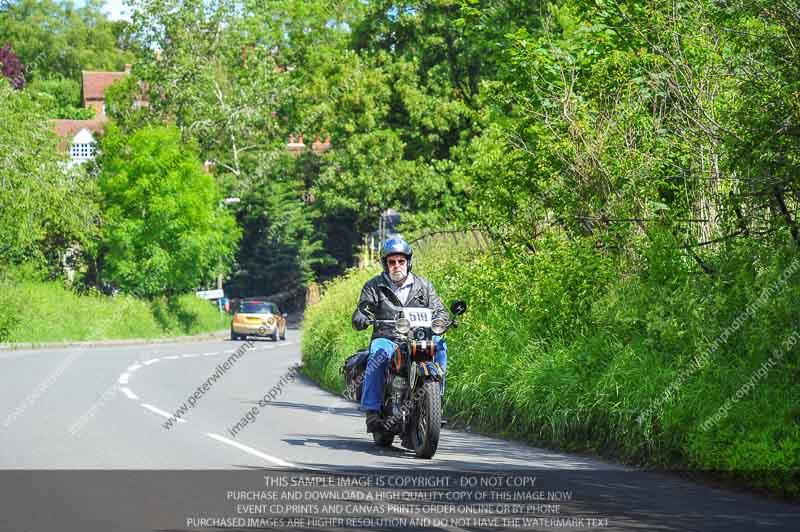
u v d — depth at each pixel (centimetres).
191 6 7519
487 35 2516
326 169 6250
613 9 1858
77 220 5216
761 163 1345
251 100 7519
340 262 8162
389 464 1265
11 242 4841
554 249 1872
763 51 1365
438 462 1302
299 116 7394
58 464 1206
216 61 7700
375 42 6141
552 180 1980
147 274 5731
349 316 2886
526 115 2005
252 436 1535
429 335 1389
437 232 2638
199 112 7450
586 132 1858
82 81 12075
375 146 5894
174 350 4525
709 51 1625
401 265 1435
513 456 1379
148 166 5659
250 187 7600
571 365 1550
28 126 4938
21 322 4556
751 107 1357
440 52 5831
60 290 5247
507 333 1825
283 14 7912
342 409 2095
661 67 1728
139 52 7581
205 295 6631
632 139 1819
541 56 1962
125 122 7538
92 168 6153
